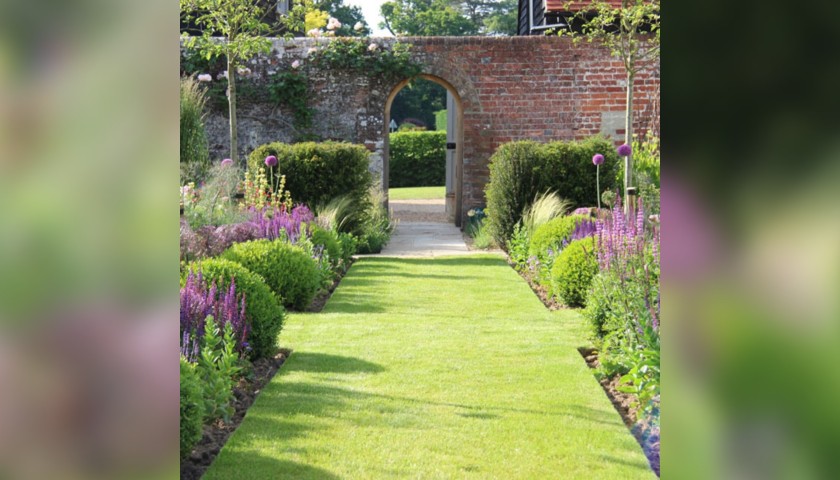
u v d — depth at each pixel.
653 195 5.65
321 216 9.13
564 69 11.96
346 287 7.27
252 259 6.05
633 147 10.72
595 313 4.84
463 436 3.25
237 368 3.67
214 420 3.45
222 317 4.17
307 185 10.13
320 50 12.07
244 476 2.79
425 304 6.39
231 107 9.72
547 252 7.48
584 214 8.67
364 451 3.07
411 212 16.12
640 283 4.01
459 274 8.05
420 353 4.67
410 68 12.02
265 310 4.52
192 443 2.90
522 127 12.09
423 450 3.09
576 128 12.02
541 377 4.14
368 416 3.50
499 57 12.00
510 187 9.91
